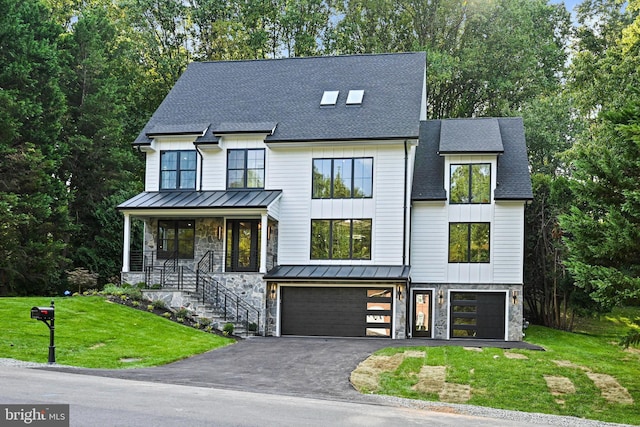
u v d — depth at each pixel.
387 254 28.36
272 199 28.28
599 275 16.78
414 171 30.34
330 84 32.22
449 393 16.52
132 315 24.34
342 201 28.89
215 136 29.88
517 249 28.48
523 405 15.98
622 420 15.26
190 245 29.92
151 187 30.50
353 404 13.43
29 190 32.31
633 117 17.62
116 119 40.59
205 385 15.04
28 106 31.86
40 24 36.69
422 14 47.56
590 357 22.02
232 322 26.81
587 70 38.09
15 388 12.25
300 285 27.94
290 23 46.78
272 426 10.23
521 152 30.59
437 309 28.81
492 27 46.12
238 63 34.84
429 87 45.72
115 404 11.27
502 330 28.34
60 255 35.22
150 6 44.94
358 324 27.45
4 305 22.25
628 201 16.92
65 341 19.19
